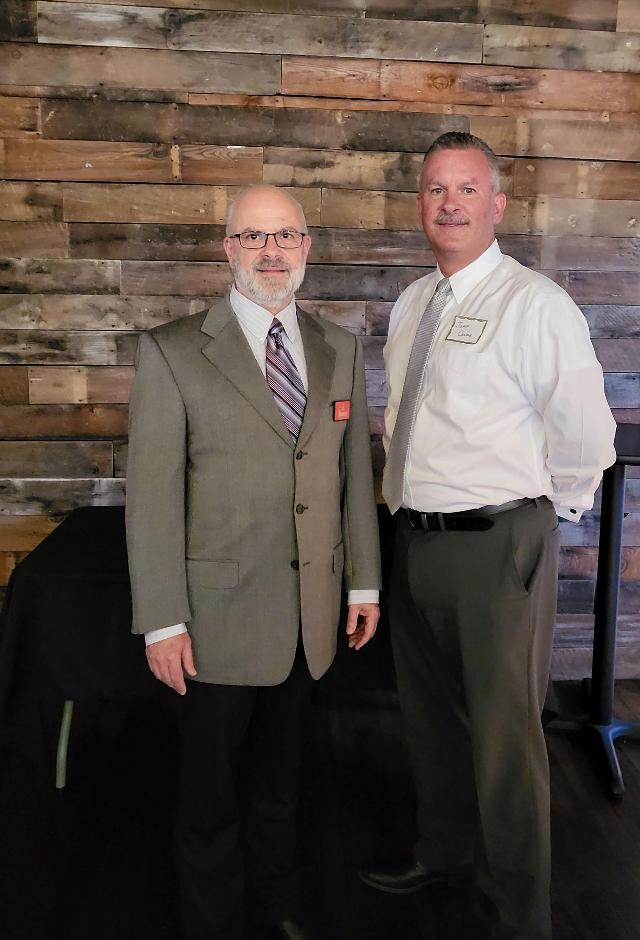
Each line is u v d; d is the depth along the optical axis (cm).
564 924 184
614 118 287
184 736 169
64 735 231
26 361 283
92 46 267
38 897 190
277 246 157
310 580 164
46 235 277
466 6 275
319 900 190
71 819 220
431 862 197
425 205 177
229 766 169
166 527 157
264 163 279
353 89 277
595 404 162
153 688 207
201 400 158
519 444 170
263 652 162
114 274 281
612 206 292
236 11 269
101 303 282
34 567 210
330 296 290
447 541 175
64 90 269
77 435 290
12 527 293
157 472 157
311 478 163
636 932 183
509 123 284
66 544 231
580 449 166
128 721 270
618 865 205
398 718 276
